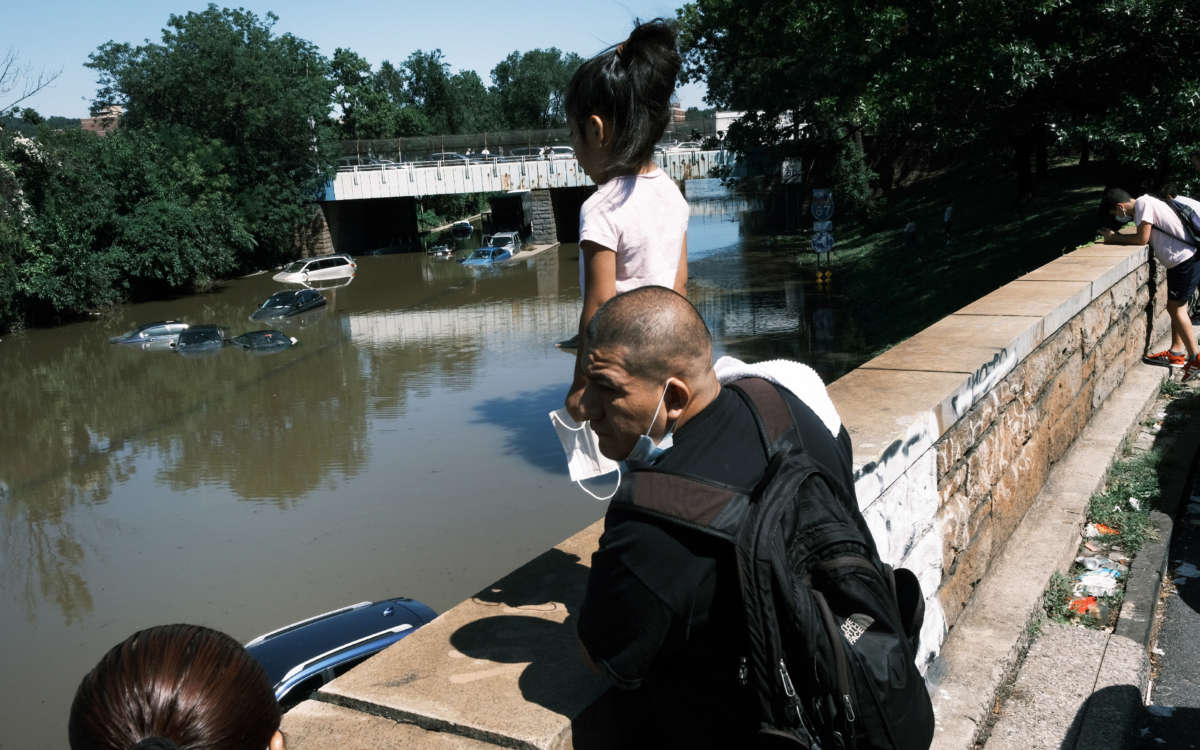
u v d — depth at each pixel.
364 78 99.06
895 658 1.37
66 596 17.23
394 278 60.62
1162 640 3.69
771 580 1.35
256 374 35.69
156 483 23.72
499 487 21.25
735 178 62.12
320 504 21.12
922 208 47.91
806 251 53.81
